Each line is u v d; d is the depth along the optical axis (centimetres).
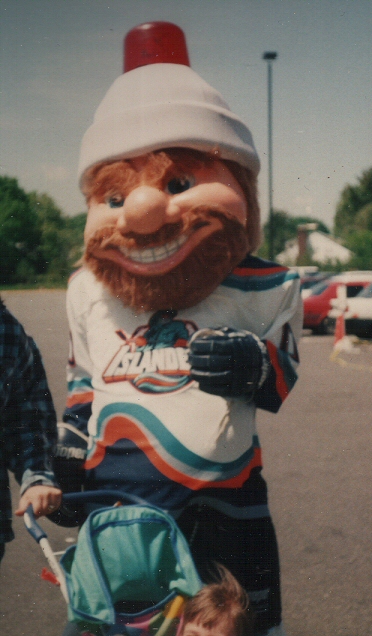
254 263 232
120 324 226
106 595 180
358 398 731
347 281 1315
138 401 213
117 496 203
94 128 230
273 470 477
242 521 210
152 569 190
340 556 339
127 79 233
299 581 315
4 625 277
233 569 207
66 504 219
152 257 221
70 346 237
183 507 207
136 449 211
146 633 181
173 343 219
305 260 1418
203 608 182
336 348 1134
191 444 208
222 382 197
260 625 209
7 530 195
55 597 302
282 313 227
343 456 507
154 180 221
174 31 239
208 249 221
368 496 422
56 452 222
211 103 229
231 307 225
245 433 213
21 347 199
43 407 205
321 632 272
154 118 222
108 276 227
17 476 201
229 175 229
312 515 392
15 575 321
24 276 842
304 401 716
